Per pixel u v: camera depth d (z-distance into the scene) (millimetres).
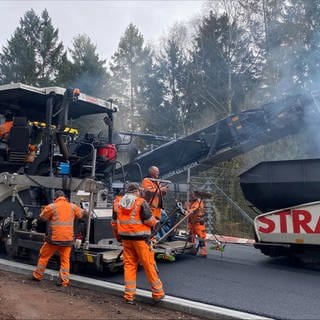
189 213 8492
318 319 5441
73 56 34906
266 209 9555
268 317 5477
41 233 7906
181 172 11172
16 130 8273
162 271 8055
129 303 5980
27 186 8219
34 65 33688
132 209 6023
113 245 7512
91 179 7523
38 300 5820
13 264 7945
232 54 24969
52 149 8008
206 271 8109
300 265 8773
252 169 9180
